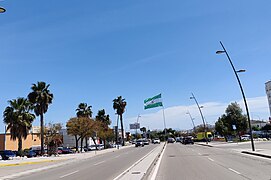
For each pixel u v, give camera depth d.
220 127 90.62
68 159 42.56
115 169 22.67
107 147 97.19
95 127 77.62
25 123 59.97
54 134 70.00
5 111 60.19
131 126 162.12
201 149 45.75
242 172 16.27
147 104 82.06
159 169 20.19
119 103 106.44
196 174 16.44
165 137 142.12
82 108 89.25
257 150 33.22
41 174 22.23
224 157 27.98
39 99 60.59
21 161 39.41
